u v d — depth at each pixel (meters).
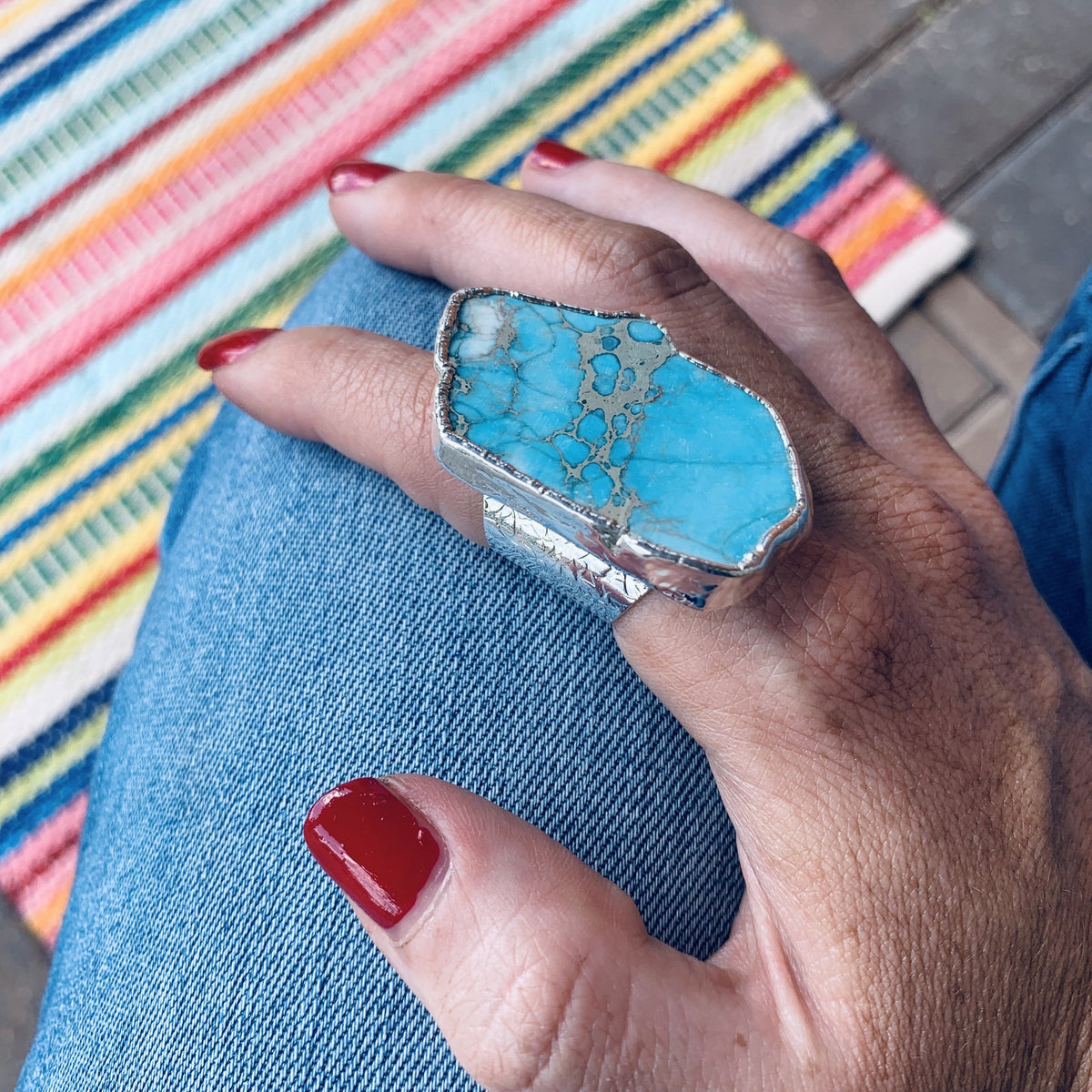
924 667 0.13
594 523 0.11
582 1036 0.12
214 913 0.14
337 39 0.31
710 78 0.30
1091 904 0.14
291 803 0.14
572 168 0.19
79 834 0.25
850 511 0.15
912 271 0.28
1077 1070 0.13
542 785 0.14
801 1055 0.12
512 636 0.15
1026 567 0.16
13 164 0.30
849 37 0.31
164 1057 0.14
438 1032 0.13
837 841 0.12
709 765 0.15
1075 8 0.30
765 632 0.13
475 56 0.31
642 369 0.12
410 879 0.12
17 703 0.26
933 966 0.12
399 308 0.17
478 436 0.12
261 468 0.17
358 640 0.15
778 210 0.29
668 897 0.14
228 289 0.29
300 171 0.30
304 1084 0.13
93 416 0.28
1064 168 0.29
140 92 0.30
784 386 0.15
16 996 0.24
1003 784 0.13
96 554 0.27
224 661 0.16
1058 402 0.19
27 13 0.31
